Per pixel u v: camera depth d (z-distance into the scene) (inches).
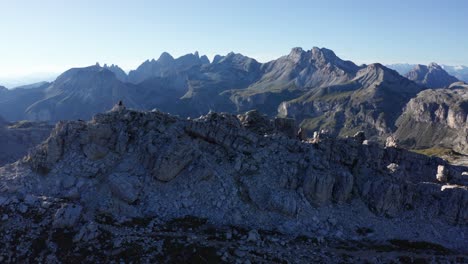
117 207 2891.2
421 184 3430.1
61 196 3021.7
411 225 3043.8
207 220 2856.8
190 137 3580.2
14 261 2380.7
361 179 3415.4
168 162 3169.3
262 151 3469.5
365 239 2832.2
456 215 3115.2
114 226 2669.8
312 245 2662.4
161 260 2321.6
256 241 2591.0
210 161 3348.9
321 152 3592.5
